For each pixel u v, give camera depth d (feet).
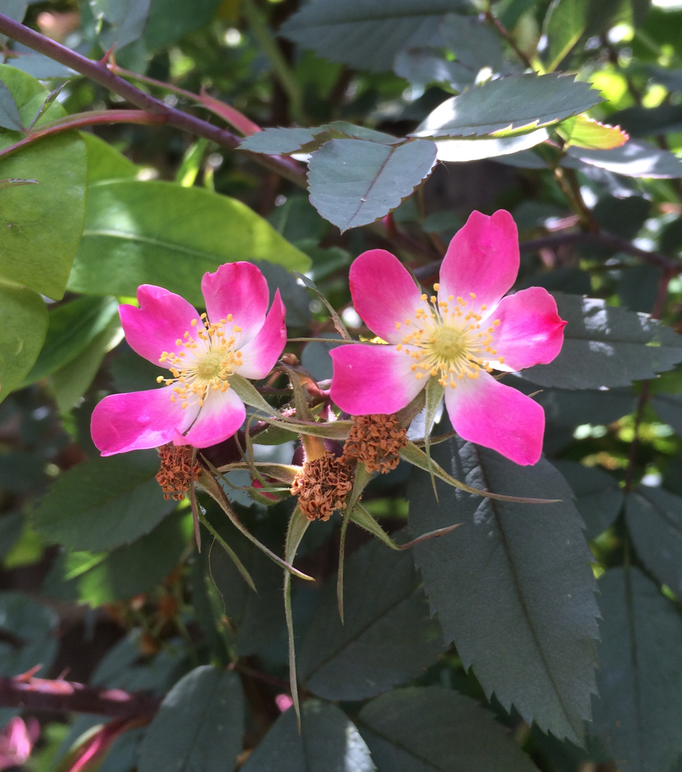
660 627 0.48
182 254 0.49
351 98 1.05
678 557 0.50
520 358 0.34
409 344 0.34
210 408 0.35
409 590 0.48
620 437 0.82
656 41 0.80
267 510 0.47
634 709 0.46
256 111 1.04
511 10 0.69
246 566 0.47
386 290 0.35
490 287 0.36
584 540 0.38
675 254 0.74
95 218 0.49
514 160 0.55
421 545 0.39
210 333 0.36
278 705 0.55
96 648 1.27
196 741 0.48
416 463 0.32
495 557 0.38
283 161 0.51
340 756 0.44
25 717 1.09
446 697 0.46
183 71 1.13
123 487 0.50
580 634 0.36
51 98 0.40
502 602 0.37
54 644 0.91
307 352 0.43
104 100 0.89
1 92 0.41
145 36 0.65
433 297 0.36
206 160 0.91
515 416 0.33
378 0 0.69
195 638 0.80
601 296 0.81
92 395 0.57
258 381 0.39
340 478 0.31
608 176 0.62
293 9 0.95
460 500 0.39
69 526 0.49
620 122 0.67
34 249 0.40
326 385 0.35
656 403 0.57
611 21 0.59
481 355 0.35
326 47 0.69
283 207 0.71
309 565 0.67
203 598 0.53
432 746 0.45
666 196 0.89
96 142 0.53
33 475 0.96
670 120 0.67
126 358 0.52
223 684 0.50
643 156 0.49
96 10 0.51
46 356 0.53
